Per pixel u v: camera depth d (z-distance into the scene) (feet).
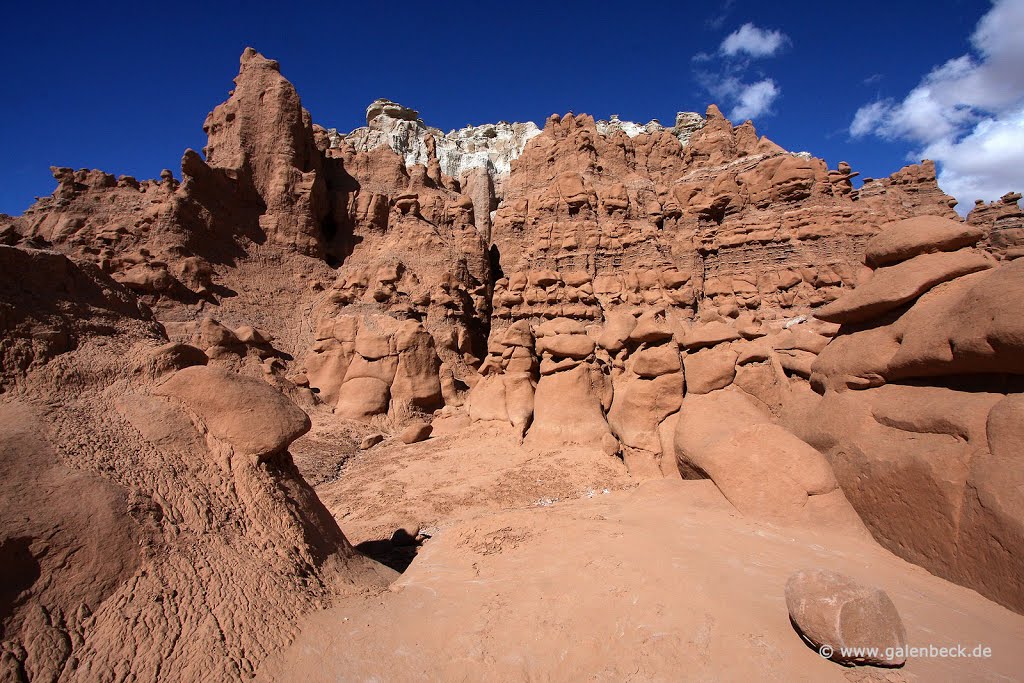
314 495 30.94
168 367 30.40
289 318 134.51
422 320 131.03
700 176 190.49
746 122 216.54
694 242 167.22
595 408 63.62
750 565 24.85
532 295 132.16
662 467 48.65
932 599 22.40
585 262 163.12
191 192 134.41
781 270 152.05
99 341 29.73
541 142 211.20
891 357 31.73
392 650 21.08
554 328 74.95
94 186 139.23
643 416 51.19
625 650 19.84
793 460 32.45
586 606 22.63
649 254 159.33
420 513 47.65
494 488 51.93
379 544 40.70
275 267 142.72
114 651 17.90
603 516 34.22
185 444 26.91
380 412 105.70
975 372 26.96
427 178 183.52
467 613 23.57
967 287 29.76
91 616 18.70
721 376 46.26
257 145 153.28
